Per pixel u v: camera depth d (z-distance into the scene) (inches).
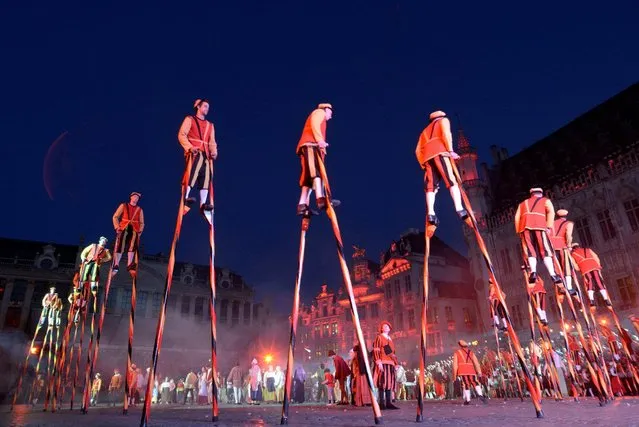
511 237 1517.0
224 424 195.9
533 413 239.0
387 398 355.3
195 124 222.5
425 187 211.8
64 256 2203.5
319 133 192.5
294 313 186.7
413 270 2126.0
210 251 211.9
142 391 981.2
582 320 1140.5
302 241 191.8
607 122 1565.0
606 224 1234.6
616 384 513.7
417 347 1993.1
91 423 208.2
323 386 879.7
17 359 1608.0
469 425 169.8
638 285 1126.4
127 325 2105.1
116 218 345.7
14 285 1975.9
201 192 216.8
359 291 2436.0
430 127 214.4
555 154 1701.5
